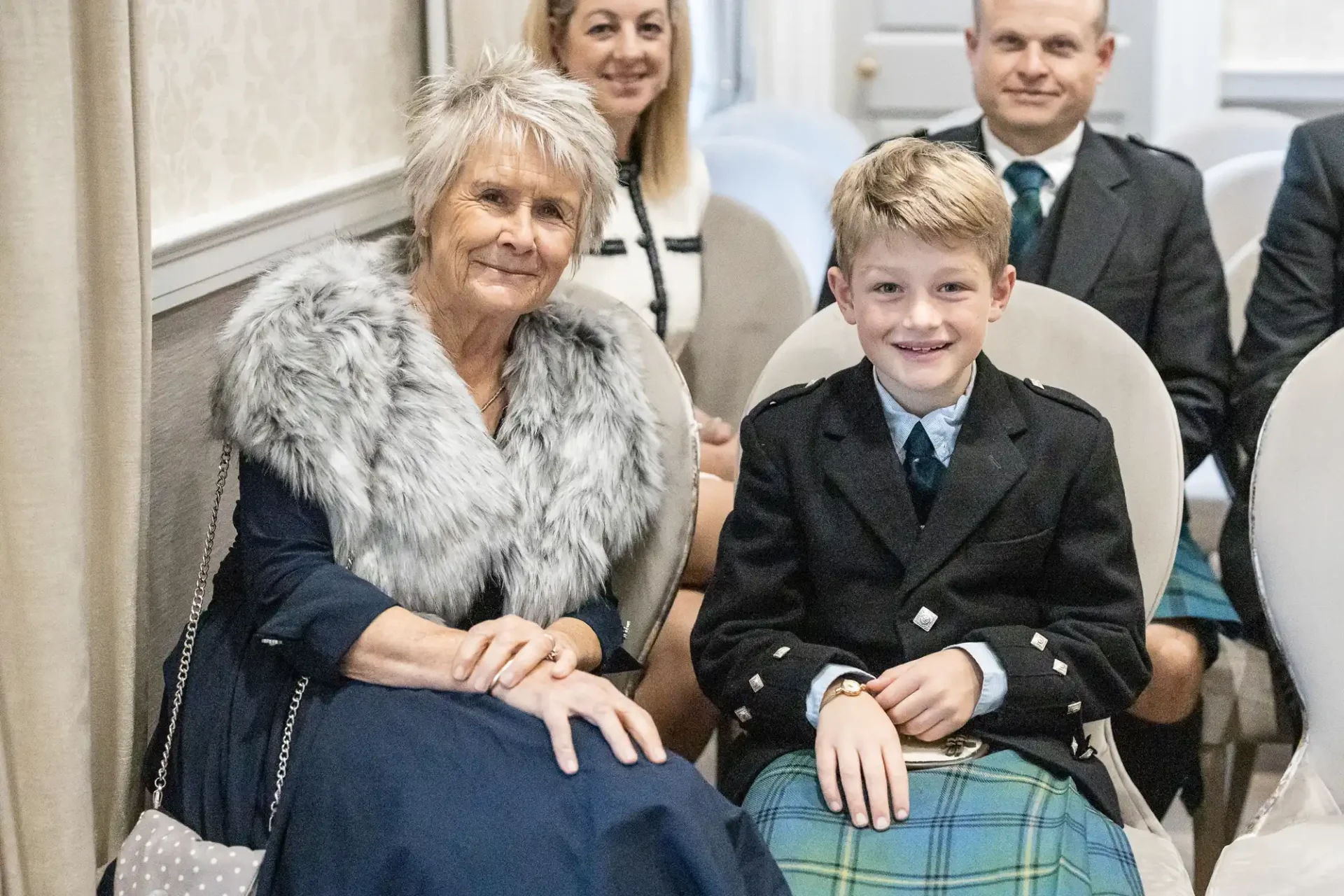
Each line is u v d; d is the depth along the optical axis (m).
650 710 1.62
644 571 1.48
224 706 1.30
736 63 4.16
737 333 2.14
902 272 1.26
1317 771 1.36
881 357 1.30
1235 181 2.47
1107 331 1.48
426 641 1.22
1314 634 1.36
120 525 1.33
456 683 1.20
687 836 1.07
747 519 1.38
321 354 1.28
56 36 1.14
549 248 1.34
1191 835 1.95
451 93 1.36
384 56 2.27
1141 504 1.43
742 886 1.09
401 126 2.35
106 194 1.27
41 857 1.22
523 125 1.31
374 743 1.15
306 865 1.12
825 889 1.15
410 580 1.30
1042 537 1.32
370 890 1.09
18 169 1.13
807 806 1.22
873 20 4.25
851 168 1.34
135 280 1.29
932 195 1.24
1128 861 1.21
